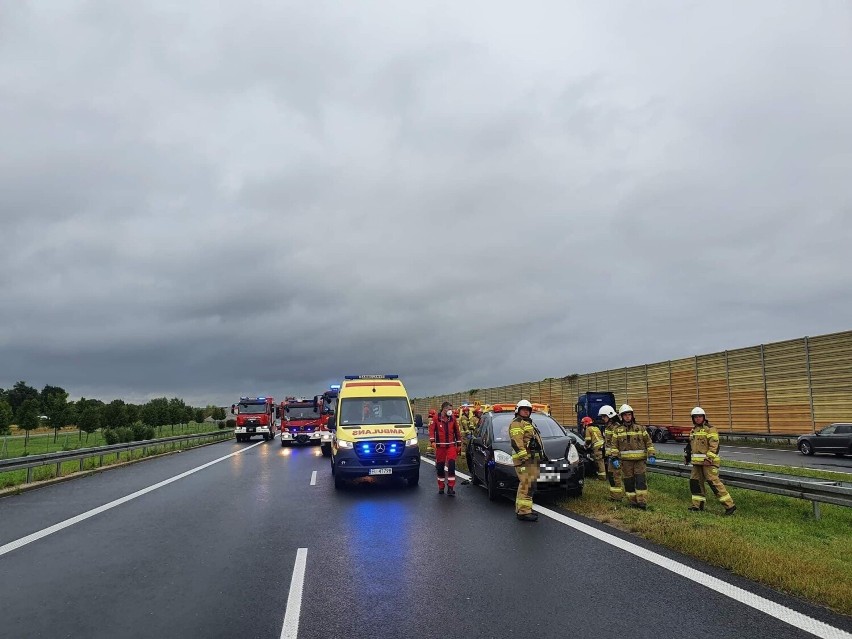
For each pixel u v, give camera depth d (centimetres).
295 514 987
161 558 695
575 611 496
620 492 1084
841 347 2456
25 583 599
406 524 891
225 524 902
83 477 1590
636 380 4006
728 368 3139
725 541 695
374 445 1278
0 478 1508
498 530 839
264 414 3772
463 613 494
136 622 482
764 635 441
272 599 538
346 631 458
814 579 558
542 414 1307
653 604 512
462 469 1719
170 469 1795
